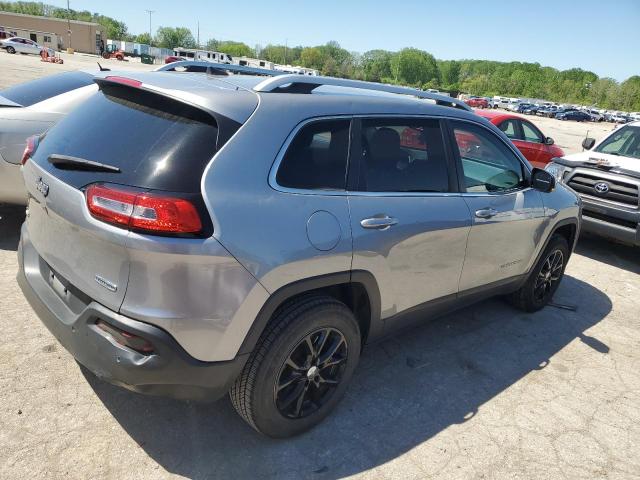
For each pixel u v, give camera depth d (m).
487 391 3.38
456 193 3.32
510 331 4.26
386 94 3.21
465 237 3.33
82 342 2.25
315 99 2.66
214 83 2.61
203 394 2.33
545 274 4.57
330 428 2.86
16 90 5.28
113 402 2.84
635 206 6.10
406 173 3.02
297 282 2.40
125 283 2.11
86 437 2.58
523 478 2.67
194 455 2.55
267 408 2.51
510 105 74.69
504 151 3.82
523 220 3.86
